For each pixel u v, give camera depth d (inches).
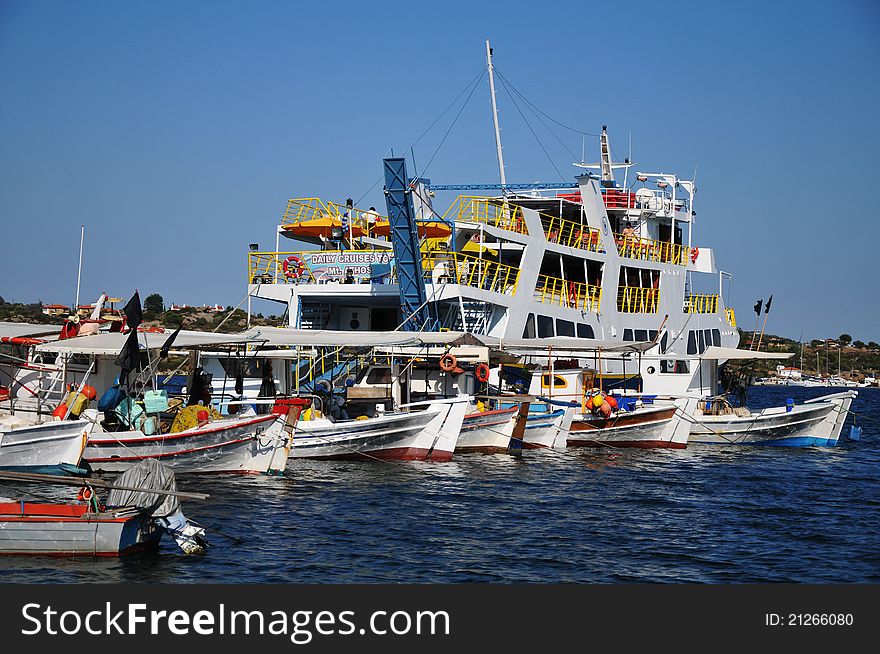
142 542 877.8
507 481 1310.3
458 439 1542.8
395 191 1652.3
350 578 834.2
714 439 1836.9
